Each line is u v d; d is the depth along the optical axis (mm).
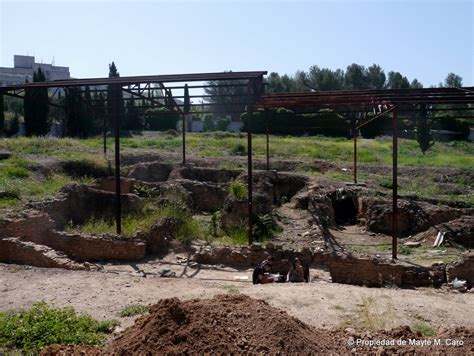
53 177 15281
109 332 5484
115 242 10336
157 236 11070
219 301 5008
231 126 44938
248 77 11086
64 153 19547
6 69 72875
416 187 18172
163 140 27547
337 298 7035
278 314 4727
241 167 20609
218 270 9859
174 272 9477
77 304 6504
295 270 8977
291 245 11516
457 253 10906
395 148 10500
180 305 4441
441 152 28547
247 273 9648
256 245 10438
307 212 14836
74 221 12617
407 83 54406
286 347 4199
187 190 15867
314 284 8094
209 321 4336
